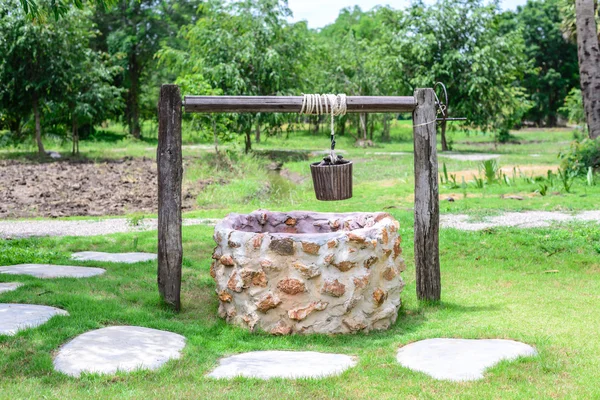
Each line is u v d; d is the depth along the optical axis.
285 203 15.95
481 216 12.34
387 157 27.12
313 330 5.77
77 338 5.10
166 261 6.46
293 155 29.41
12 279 7.13
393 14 33.69
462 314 6.39
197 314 6.46
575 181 16.75
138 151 31.55
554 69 61.00
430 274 6.76
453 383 4.31
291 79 30.09
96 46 44.22
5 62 25.67
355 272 5.76
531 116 62.44
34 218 13.75
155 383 4.35
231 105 6.29
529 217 12.09
